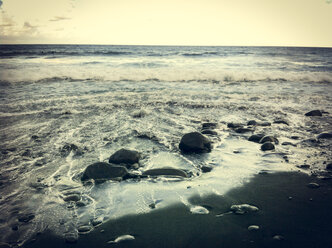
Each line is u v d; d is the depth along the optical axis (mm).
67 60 20625
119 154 3508
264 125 5410
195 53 35812
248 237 2008
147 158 3697
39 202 2590
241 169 3352
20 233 2102
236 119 5902
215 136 4715
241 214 2340
